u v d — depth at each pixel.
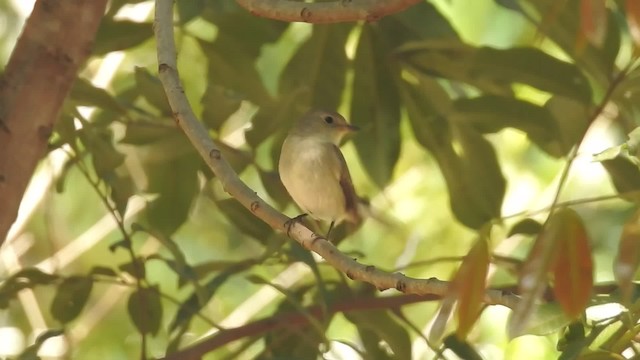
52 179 12.12
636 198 6.41
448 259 8.18
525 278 4.93
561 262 4.90
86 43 7.79
